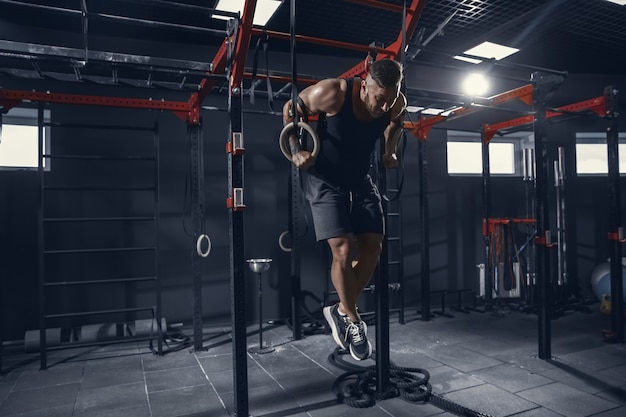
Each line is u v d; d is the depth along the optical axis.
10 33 3.80
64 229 4.42
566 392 2.97
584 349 3.94
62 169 4.42
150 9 3.56
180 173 4.79
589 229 6.27
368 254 1.83
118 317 4.55
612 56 4.89
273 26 3.93
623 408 2.72
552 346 4.04
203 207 3.84
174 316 4.75
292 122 1.59
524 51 4.70
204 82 3.39
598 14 3.80
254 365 3.63
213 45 4.47
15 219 4.30
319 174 1.73
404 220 5.71
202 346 4.14
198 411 2.79
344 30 4.04
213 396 3.02
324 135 1.67
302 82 3.09
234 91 2.43
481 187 6.07
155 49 4.30
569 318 5.14
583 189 6.29
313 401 2.90
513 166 6.45
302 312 5.23
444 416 2.64
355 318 1.79
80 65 2.71
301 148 1.62
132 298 4.61
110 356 3.91
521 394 2.94
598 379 3.21
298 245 4.43
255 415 2.70
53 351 4.05
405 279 5.70
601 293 5.72
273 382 3.25
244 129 5.04
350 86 1.60
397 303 5.67
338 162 1.70
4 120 4.45
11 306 4.26
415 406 2.79
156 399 2.98
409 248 5.73
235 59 2.36
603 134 6.37
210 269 4.89
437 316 5.34
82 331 4.20
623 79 5.61
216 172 4.94
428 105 4.92
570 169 6.25
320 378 3.32
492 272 5.71
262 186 5.11
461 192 5.97
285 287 5.17
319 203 1.72
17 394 3.09
